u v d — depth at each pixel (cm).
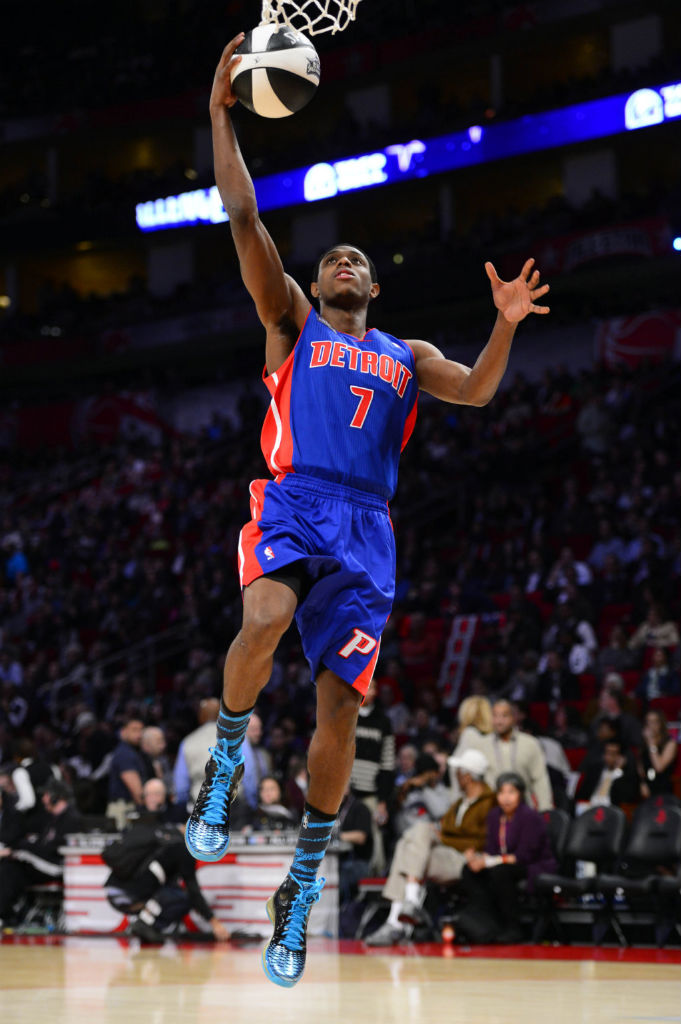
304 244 3125
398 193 3036
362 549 396
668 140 2672
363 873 1155
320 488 397
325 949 1022
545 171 2945
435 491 2323
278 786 1223
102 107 3422
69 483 3006
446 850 1091
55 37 3678
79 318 3359
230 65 411
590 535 1986
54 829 1282
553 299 2700
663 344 2423
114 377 3416
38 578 2598
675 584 1752
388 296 2789
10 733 1823
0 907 1273
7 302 3688
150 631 2186
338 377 404
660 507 1944
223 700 377
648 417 2209
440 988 729
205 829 375
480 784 1103
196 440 2906
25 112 3506
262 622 365
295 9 445
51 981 792
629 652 1596
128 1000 677
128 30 3597
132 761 1294
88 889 1211
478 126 2731
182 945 1112
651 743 1180
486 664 1631
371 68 3070
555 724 1445
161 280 3388
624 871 1068
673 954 962
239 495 2559
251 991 727
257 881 1139
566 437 2308
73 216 3341
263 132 3378
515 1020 568
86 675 2130
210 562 2291
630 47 2748
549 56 2964
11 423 3266
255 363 3114
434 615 1961
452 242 2819
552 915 1062
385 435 408
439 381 418
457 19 2938
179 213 3209
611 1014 591
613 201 2609
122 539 2672
